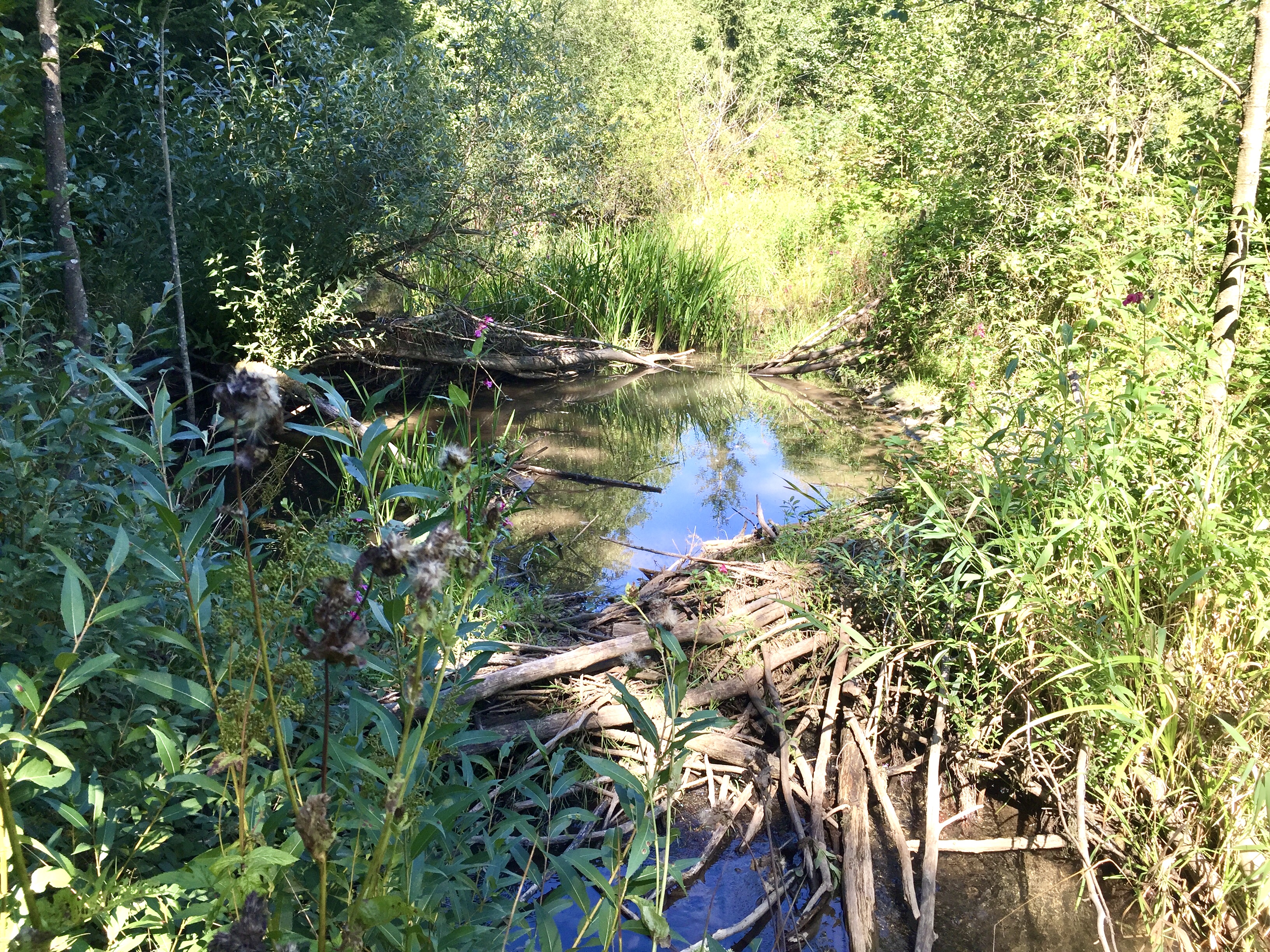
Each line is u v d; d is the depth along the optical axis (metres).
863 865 3.10
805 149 16.75
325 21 9.54
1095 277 6.08
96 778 1.90
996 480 4.04
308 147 7.82
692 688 3.93
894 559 4.34
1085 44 7.68
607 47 17.97
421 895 1.73
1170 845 2.99
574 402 9.23
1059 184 7.74
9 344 3.30
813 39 20.25
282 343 7.76
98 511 2.72
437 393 9.12
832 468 7.05
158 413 1.60
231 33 7.99
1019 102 8.42
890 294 9.79
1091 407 3.75
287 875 1.59
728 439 7.94
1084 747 3.32
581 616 4.61
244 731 1.34
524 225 9.69
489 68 9.16
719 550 5.50
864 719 3.85
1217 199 5.72
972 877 3.15
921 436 7.55
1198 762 3.00
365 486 1.74
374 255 8.55
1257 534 3.13
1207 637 3.15
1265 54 3.84
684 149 17.16
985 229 8.60
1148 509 3.57
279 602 1.62
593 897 2.92
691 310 11.04
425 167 8.32
